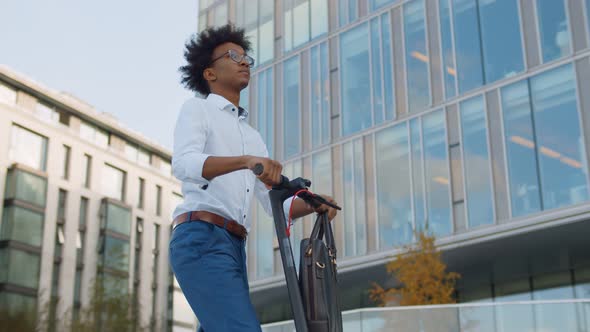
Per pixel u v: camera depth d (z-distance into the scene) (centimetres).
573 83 1390
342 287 1839
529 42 1473
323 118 1838
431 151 1590
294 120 1905
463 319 935
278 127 1938
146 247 5231
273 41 2034
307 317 210
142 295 5056
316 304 210
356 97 1778
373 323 986
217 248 226
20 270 4275
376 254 1623
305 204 251
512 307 906
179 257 225
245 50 269
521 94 1462
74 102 4897
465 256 1567
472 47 1568
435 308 953
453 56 1597
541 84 1436
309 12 1956
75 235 4709
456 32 1605
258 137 263
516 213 1418
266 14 2083
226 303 216
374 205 1666
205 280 220
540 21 1465
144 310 5025
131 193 5241
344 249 1691
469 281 1748
